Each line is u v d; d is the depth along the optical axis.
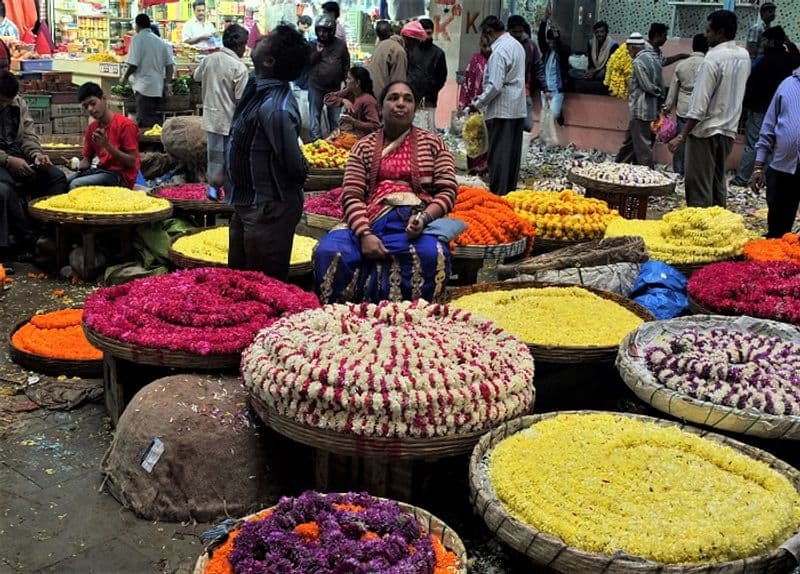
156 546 3.01
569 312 4.21
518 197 6.48
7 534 3.03
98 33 16.39
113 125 6.72
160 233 6.14
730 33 7.08
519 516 2.52
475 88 10.27
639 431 2.95
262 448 3.30
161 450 3.17
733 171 11.85
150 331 3.55
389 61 10.19
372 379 2.86
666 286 4.81
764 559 2.29
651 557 2.31
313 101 10.55
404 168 4.38
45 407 4.02
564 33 14.12
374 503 2.64
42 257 6.31
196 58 12.95
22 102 6.68
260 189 4.32
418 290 4.30
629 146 11.73
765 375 3.27
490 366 3.10
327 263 4.33
